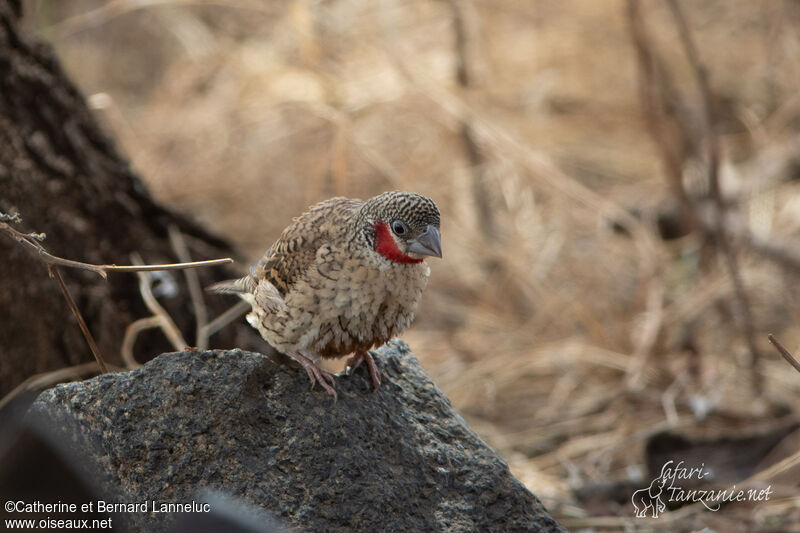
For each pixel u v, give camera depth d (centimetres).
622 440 1091
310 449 588
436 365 1280
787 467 879
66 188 891
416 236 613
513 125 1736
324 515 570
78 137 920
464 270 1498
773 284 1351
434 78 1691
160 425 570
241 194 1670
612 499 936
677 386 1172
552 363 1266
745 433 1013
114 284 916
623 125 1778
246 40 1967
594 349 1255
